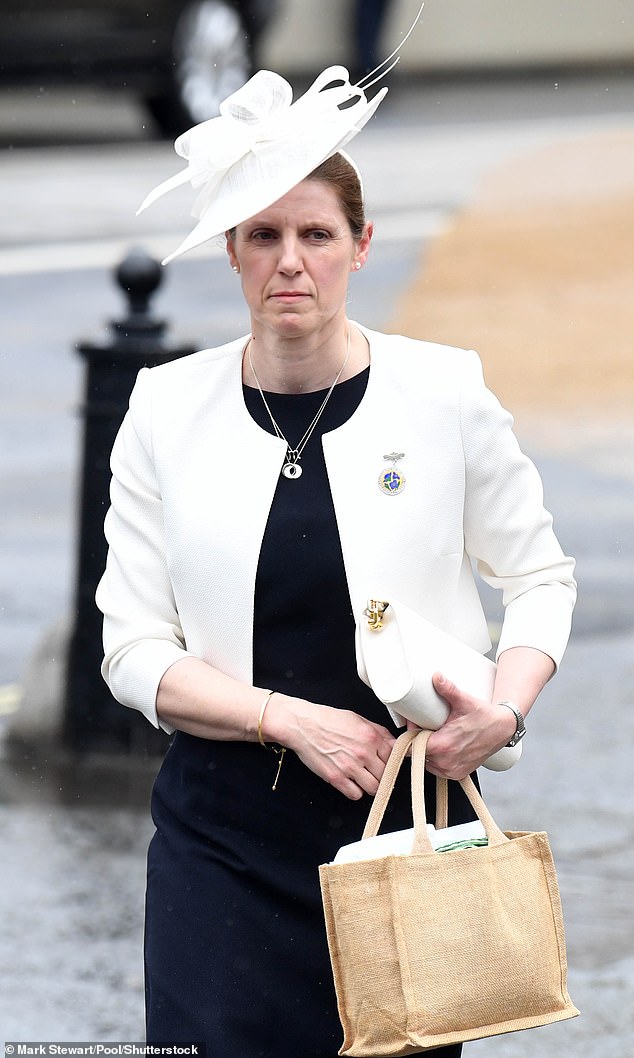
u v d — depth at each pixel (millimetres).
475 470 12141
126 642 12258
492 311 47531
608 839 21109
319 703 12055
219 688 11844
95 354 22844
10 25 63938
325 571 11914
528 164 68438
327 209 11414
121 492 12531
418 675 11328
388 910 10867
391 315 47406
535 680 11945
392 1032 10820
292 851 12008
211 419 12258
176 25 67438
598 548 31906
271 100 11406
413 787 11289
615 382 42656
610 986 17844
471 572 12648
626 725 24656
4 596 28938
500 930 10984
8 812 21844
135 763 23281
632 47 105500
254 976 11859
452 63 102062
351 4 95875
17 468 35375
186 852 12141
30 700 23797
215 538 12000
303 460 12070
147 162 65812
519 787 22688
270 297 11516
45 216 55375
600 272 52438
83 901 19656
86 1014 17328
